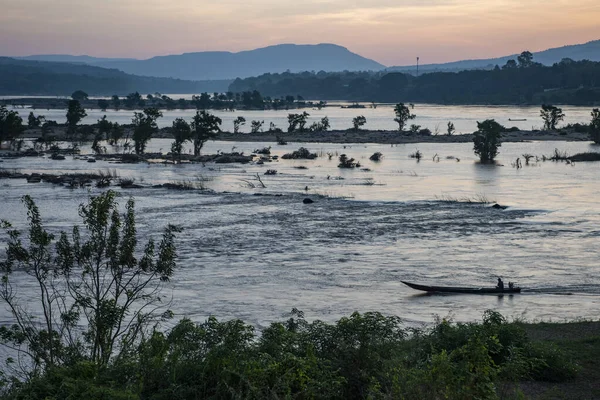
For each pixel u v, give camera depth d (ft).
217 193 258.16
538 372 60.44
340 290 122.52
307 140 552.41
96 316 61.26
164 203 232.12
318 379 48.70
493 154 379.76
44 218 197.57
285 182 294.05
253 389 45.06
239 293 119.85
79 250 68.28
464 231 181.06
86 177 299.58
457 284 127.34
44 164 369.91
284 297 116.88
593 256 150.20
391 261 147.33
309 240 170.50
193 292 119.96
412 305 111.34
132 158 392.88
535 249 157.99
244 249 159.94
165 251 68.59
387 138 560.20
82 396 44.98
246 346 54.08
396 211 214.90
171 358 51.80
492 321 68.49
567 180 291.99
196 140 420.36
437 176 313.73
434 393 43.55
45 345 61.57
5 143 501.56
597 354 68.90
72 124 568.41
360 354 52.65
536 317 101.45
